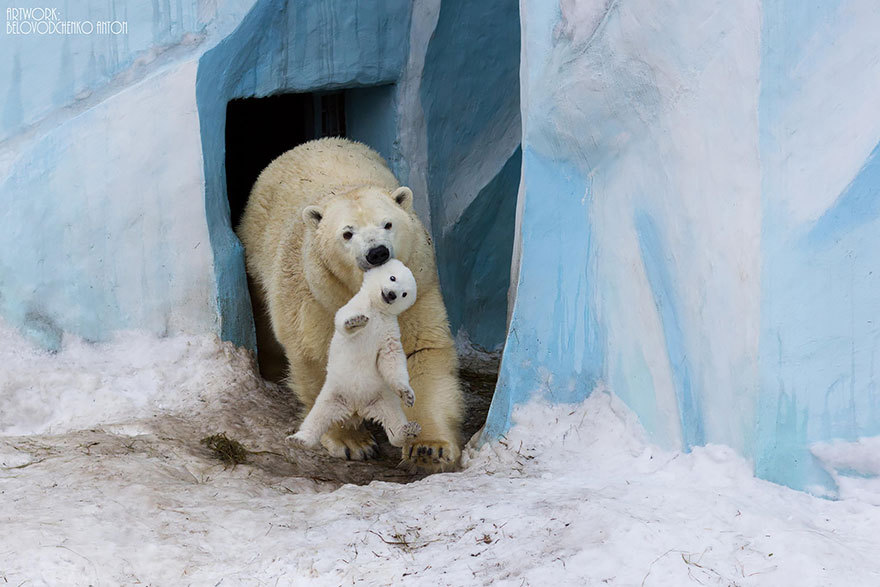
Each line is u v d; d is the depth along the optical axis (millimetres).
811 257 6762
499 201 14922
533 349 9328
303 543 6957
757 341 6879
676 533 6289
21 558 6535
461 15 14070
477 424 11750
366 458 10453
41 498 7789
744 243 7016
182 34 12086
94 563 6570
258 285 12766
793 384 6828
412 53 14250
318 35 13391
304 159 12680
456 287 15094
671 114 7961
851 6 6547
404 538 6934
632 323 8484
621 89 8461
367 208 9992
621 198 8750
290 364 11086
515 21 14531
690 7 7531
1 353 11617
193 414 11039
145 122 11945
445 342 10617
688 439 7699
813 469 6793
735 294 7156
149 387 11492
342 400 8727
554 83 9203
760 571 5805
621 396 8641
